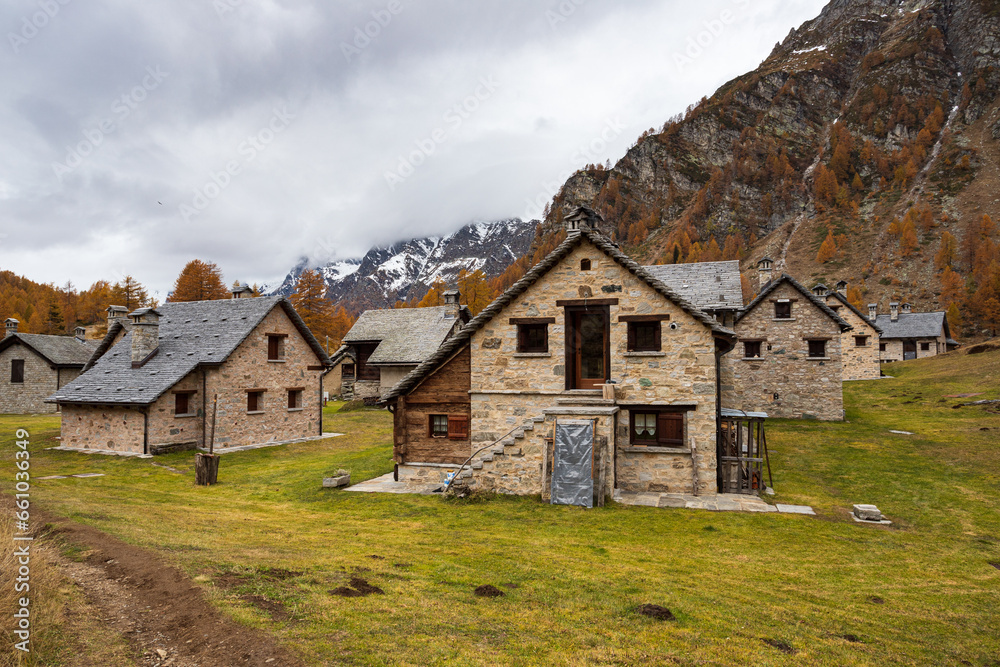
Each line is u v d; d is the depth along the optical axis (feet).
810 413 104.53
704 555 36.04
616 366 55.21
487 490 52.95
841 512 48.11
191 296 195.52
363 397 150.71
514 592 26.45
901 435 82.74
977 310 321.73
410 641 19.67
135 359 85.97
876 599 29.37
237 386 86.89
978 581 33.14
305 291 200.34
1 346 141.79
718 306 86.22
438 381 60.59
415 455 60.80
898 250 451.12
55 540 29.07
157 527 34.91
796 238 545.85
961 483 57.47
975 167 531.50
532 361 57.31
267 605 21.74
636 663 19.58
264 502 51.83
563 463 49.90
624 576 30.07
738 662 20.36
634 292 55.06
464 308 157.28
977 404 99.40
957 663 22.13
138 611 21.26
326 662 17.56
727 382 88.69
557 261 57.16
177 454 79.92
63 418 85.56
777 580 31.68
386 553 32.58
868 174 611.88
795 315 106.83
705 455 52.85
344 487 57.41
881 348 222.28
